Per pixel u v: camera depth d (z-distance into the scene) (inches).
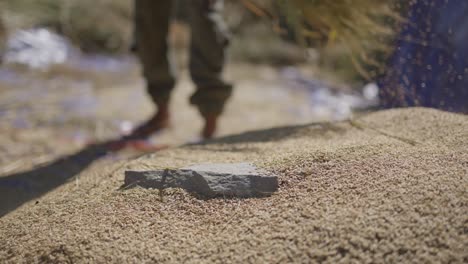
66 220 119.0
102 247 113.0
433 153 121.3
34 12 276.5
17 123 184.5
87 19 291.6
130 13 317.1
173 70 179.5
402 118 138.5
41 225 119.1
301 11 150.6
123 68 258.7
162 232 114.7
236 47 310.2
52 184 145.9
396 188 113.3
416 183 113.6
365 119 142.8
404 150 123.6
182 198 120.0
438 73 147.5
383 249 98.9
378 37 150.4
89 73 243.9
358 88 245.8
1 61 239.5
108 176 130.3
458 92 145.9
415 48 148.9
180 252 109.8
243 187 119.3
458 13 145.8
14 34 257.9
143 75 179.5
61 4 288.8
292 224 110.3
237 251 106.7
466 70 145.4
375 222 104.4
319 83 254.4
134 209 119.3
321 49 159.5
